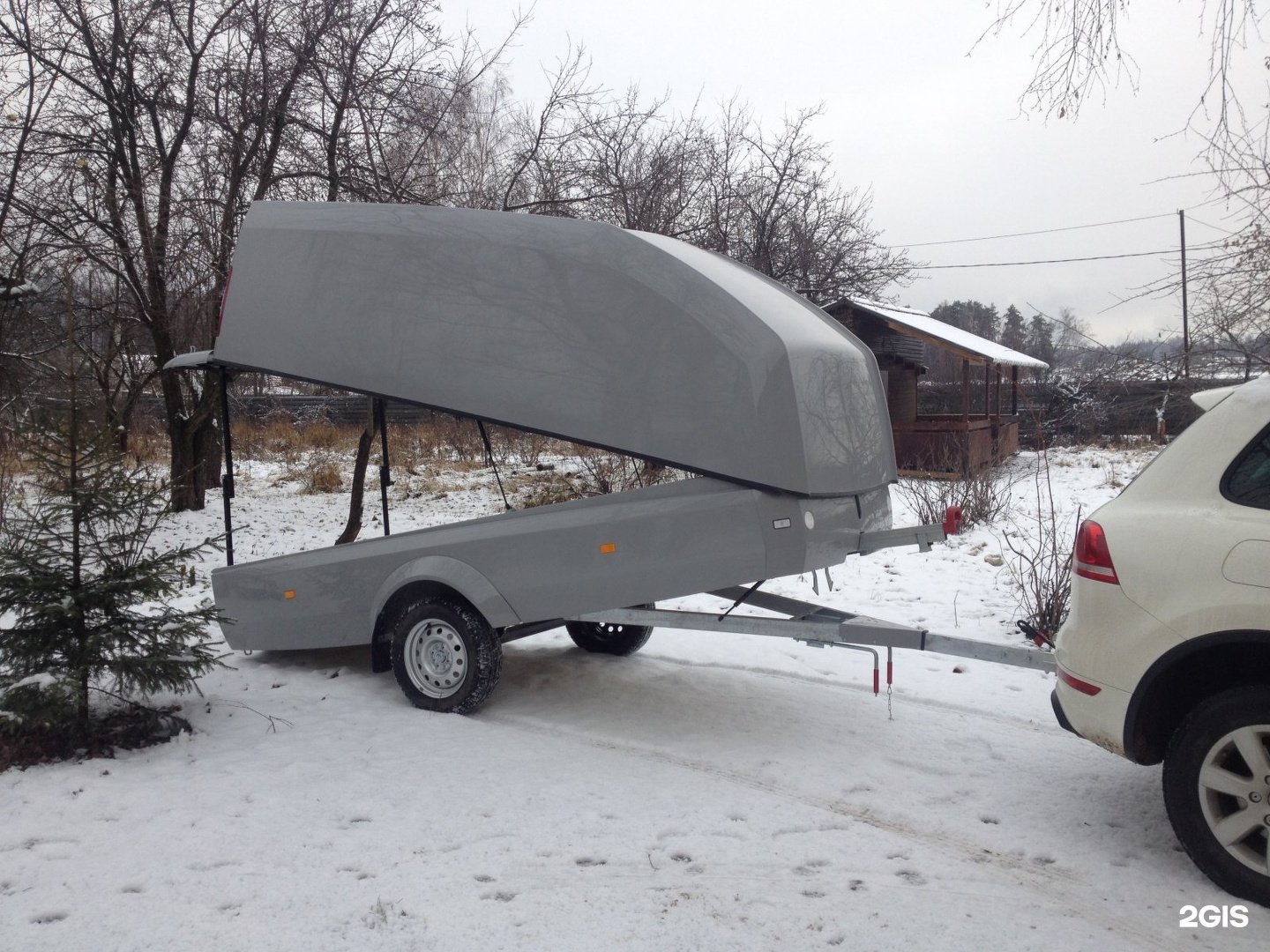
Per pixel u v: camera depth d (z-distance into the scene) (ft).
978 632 23.89
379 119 39.81
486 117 48.32
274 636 20.77
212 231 40.63
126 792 14.61
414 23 39.78
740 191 62.75
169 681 16.71
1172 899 11.19
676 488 16.03
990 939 10.37
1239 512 11.36
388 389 17.79
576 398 16.33
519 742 16.79
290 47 38.60
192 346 45.29
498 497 47.34
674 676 20.92
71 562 16.44
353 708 18.89
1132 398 29.01
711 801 14.12
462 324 17.30
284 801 14.23
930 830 13.20
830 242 68.85
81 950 10.18
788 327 16.14
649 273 16.07
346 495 51.21
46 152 38.78
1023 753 16.01
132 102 40.22
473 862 12.20
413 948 10.16
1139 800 14.05
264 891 11.43
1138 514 12.15
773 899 11.23
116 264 41.78
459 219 17.83
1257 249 23.43
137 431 50.78
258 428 66.13
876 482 17.60
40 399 22.57
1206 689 12.10
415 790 14.61
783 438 15.14
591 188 48.55
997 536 36.14
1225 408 12.21
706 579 15.65
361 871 11.96
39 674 16.37
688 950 10.12
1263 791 10.77
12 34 37.76
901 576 30.96
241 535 39.91
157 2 39.06
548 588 17.04
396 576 18.84
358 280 18.34
